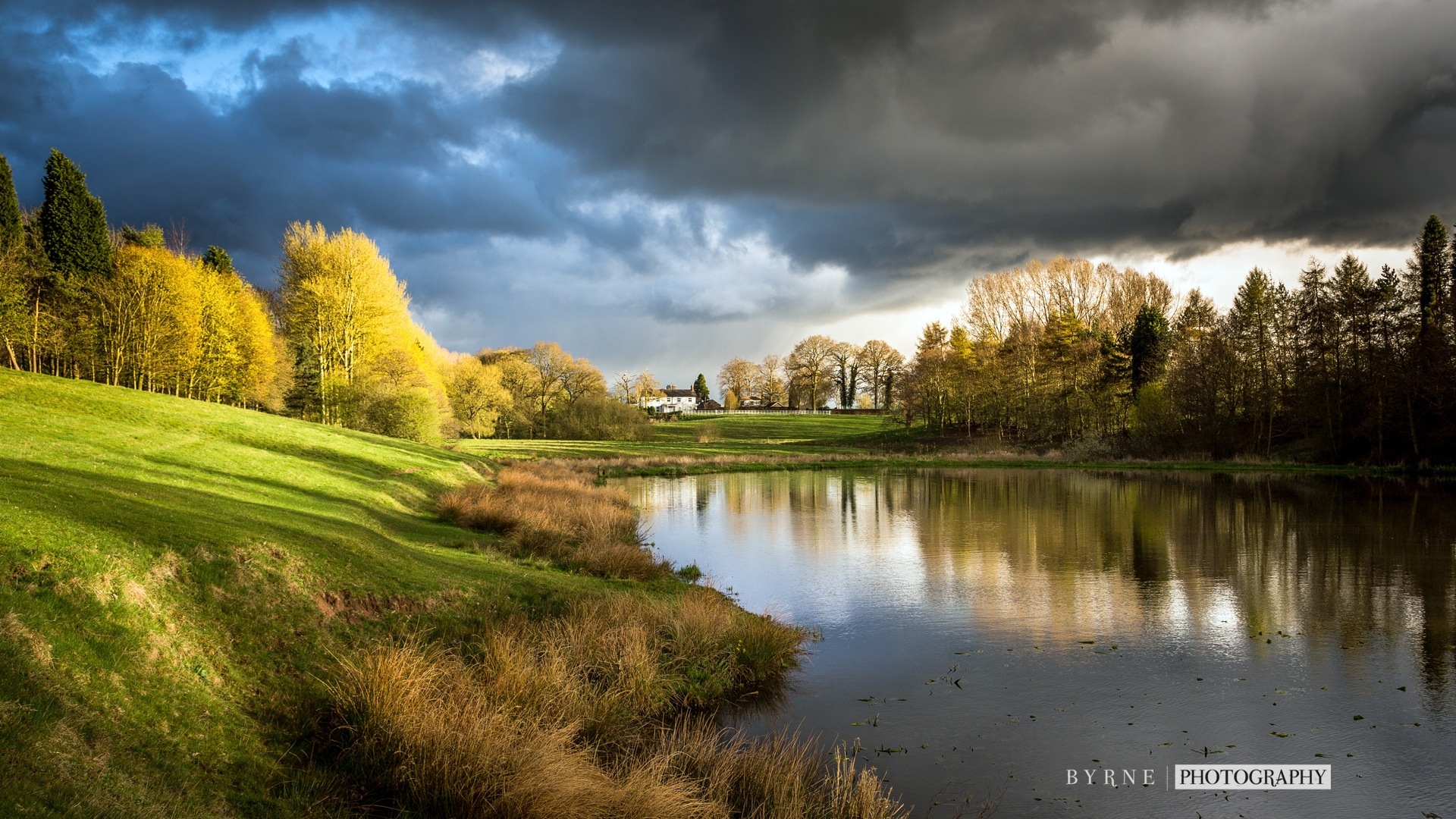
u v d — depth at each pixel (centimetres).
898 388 9275
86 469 1537
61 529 891
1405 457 5047
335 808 696
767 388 15850
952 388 8444
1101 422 7331
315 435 3178
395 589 1189
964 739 1060
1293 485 4278
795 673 1313
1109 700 1202
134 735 664
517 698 936
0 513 884
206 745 707
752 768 869
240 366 5212
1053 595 1861
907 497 4034
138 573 883
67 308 4694
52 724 609
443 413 5728
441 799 723
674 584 1764
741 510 3484
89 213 5034
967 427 8500
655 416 12938
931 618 1662
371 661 877
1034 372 7819
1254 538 2623
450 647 1072
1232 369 6075
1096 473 5456
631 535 2455
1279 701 1196
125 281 4628
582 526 2330
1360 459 5356
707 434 9081
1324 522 2922
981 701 1197
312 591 1064
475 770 743
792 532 2845
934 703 1185
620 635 1191
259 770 708
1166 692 1233
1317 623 1600
